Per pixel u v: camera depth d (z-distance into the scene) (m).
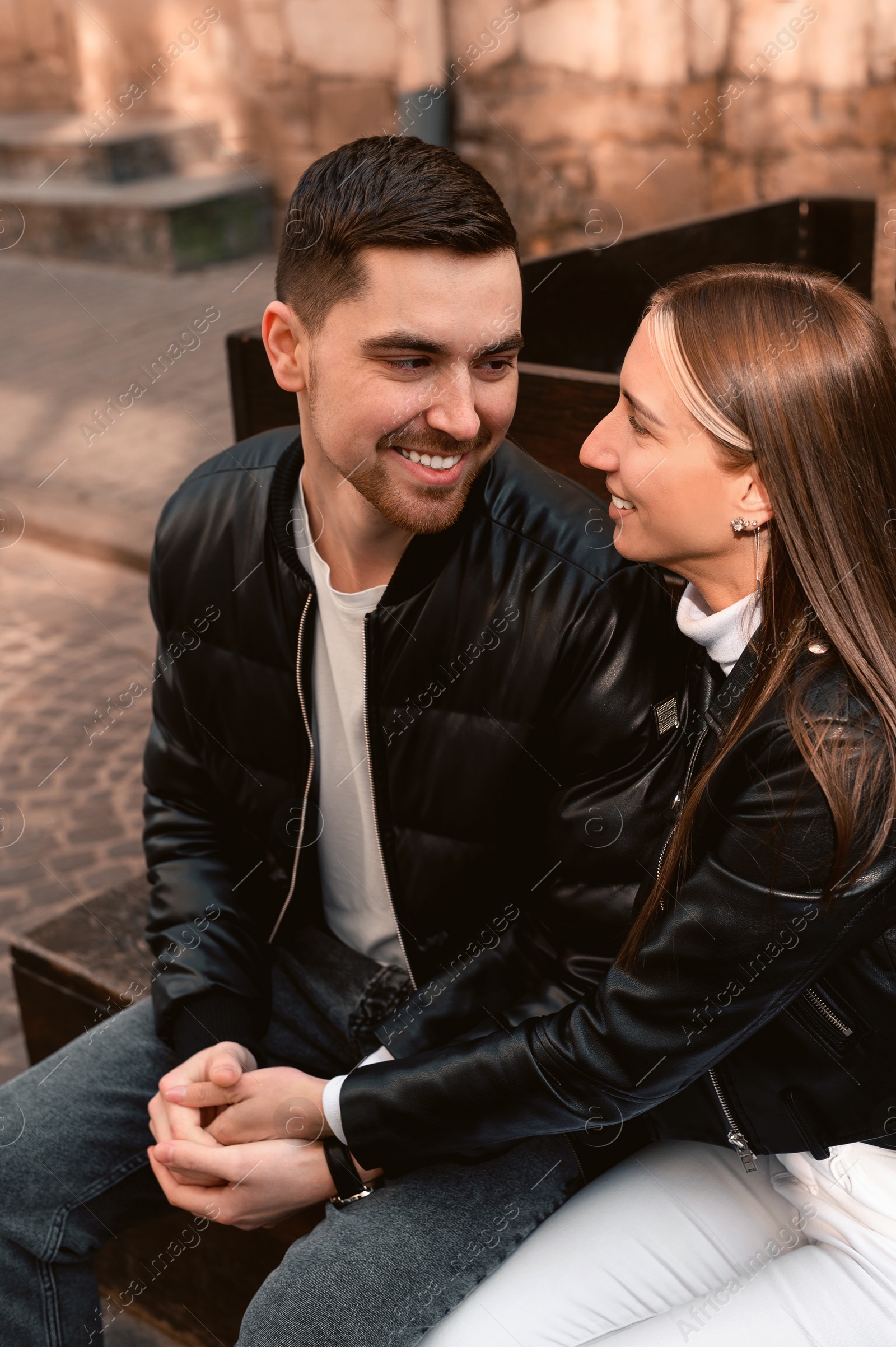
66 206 7.18
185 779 1.59
